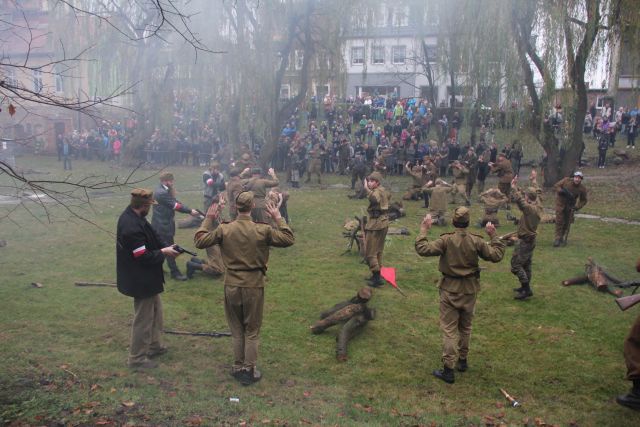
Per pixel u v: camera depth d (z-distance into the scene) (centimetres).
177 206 934
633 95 2005
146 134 2948
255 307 604
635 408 581
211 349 699
